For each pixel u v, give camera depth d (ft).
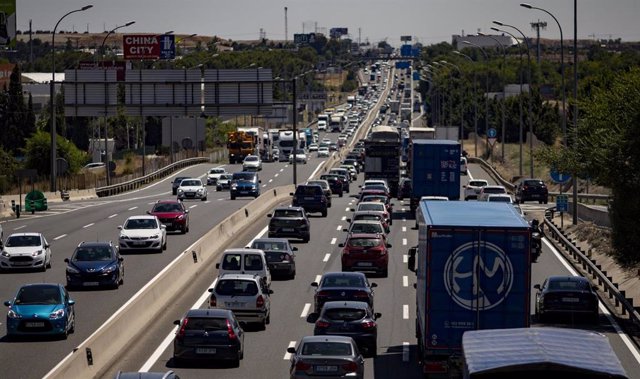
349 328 265.95
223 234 507.30
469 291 230.68
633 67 382.83
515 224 232.12
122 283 385.09
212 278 408.26
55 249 483.10
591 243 523.70
